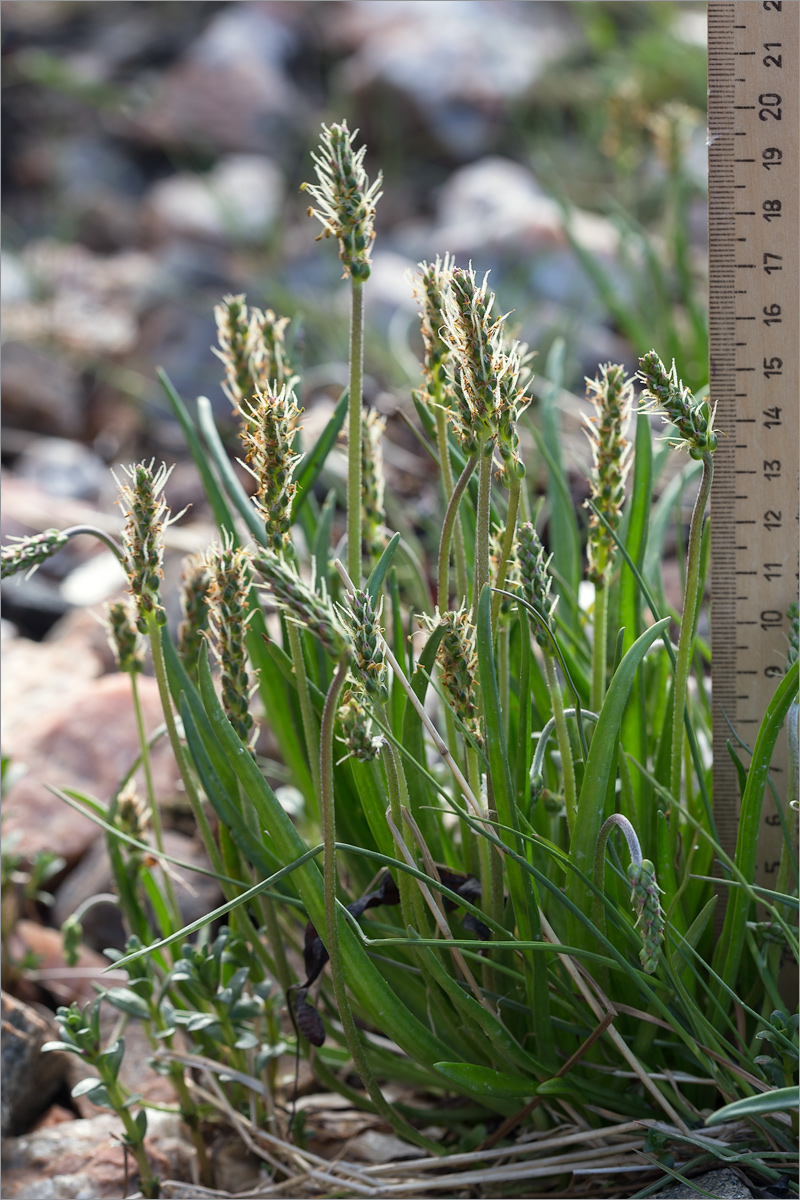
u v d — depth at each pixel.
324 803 0.58
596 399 0.61
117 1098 0.64
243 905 0.65
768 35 0.62
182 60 2.34
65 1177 0.66
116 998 0.65
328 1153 0.66
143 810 0.67
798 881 0.62
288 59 2.41
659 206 1.63
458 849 0.67
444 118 2.08
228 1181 0.66
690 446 0.58
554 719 0.61
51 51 2.40
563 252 1.44
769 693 0.64
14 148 2.25
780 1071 0.60
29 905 0.76
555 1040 0.64
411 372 1.11
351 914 0.62
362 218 0.61
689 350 1.04
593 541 0.62
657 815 0.62
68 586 1.03
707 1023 0.61
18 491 1.15
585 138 1.93
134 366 1.46
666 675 0.66
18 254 1.71
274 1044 0.66
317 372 1.15
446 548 0.60
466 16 2.32
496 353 0.58
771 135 0.62
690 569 0.60
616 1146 0.62
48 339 1.55
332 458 0.84
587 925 0.59
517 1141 0.64
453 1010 0.64
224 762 0.64
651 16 2.00
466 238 1.54
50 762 0.79
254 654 0.67
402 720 0.63
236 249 1.77
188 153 2.20
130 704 0.81
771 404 0.63
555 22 2.42
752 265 0.63
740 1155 0.61
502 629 0.62
